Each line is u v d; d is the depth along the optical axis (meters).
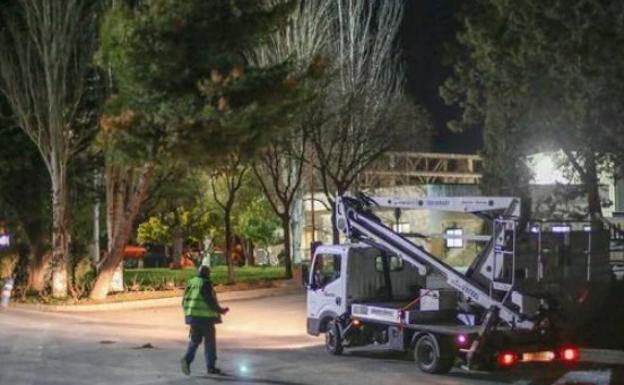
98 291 29.45
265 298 31.67
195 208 43.62
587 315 16.09
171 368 15.74
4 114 30.33
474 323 15.59
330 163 39.38
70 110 29.08
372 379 14.38
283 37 39.56
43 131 28.91
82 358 17.33
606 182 32.66
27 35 28.56
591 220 17.61
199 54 24.41
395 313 16.00
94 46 28.61
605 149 18.98
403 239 16.41
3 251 32.72
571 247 15.14
